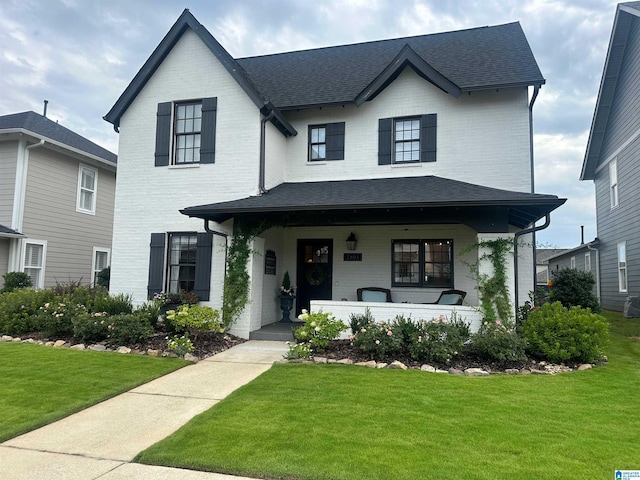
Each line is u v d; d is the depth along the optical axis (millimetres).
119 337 8250
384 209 8703
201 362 7395
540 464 3484
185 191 10758
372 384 5828
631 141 14797
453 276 10859
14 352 7688
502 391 5582
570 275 12148
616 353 8422
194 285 10422
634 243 14742
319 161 11578
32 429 4367
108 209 16719
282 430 4188
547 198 7730
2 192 12859
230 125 10578
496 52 11367
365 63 12711
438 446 3820
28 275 12281
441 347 7008
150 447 3867
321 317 7961
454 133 10695
